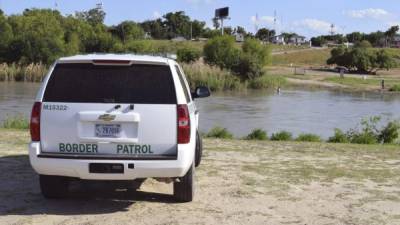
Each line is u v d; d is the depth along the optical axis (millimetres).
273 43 188875
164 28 185000
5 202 7477
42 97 6848
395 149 14180
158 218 6812
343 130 29156
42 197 7781
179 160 6688
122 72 6871
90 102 6758
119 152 6758
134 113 6723
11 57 80438
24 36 81312
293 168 10602
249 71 75000
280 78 78688
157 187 8539
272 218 6953
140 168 6633
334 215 7172
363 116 38469
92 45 96500
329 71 109062
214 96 56094
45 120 6809
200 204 7555
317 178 9609
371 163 11508
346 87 74750
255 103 47781
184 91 7168
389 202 7941
